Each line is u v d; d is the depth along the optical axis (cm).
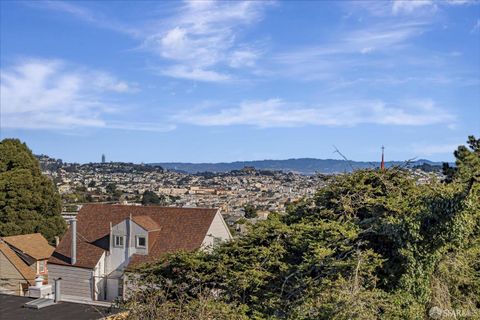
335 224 1246
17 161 4384
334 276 1177
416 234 1155
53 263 3103
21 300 1775
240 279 1250
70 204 7375
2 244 3403
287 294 1238
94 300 2941
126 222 3022
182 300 1243
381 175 1399
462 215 1149
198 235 3000
